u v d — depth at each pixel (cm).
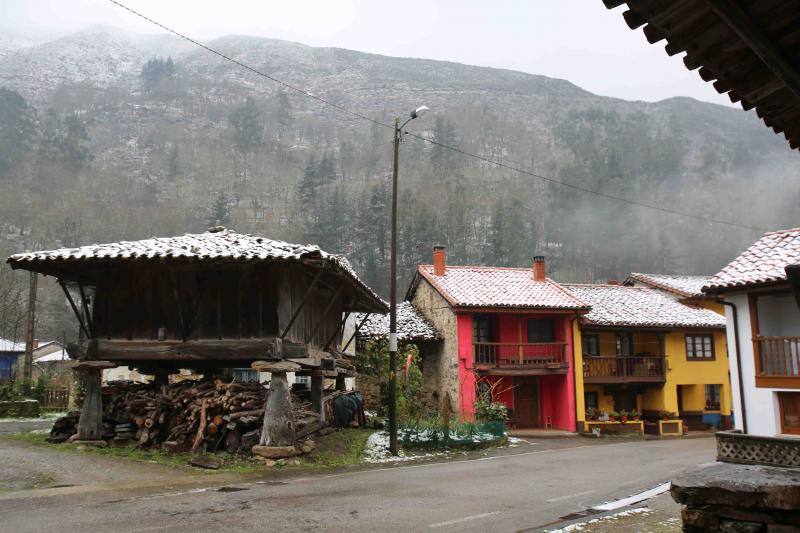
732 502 557
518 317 2631
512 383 2664
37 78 18925
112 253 1216
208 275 1326
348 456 1467
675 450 1931
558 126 14138
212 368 1520
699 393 2834
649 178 9969
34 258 1210
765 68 412
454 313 2498
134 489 973
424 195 8006
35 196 7325
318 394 1638
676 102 17612
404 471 1310
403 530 759
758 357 1555
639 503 994
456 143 11300
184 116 14925
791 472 621
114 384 1511
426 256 6588
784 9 345
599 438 2405
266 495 953
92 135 13438
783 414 1518
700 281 3391
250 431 1312
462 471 1337
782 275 1455
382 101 19162
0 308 4194
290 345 1298
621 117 16212
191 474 1130
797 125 480
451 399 2488
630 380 2655
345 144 11681
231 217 7925
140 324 1332
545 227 8006
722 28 375
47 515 783
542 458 1652
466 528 781
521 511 902
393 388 1603
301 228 7512
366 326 2612
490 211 7781
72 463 1161
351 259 6719
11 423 1905
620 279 7088
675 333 2789
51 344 4462
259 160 11344
